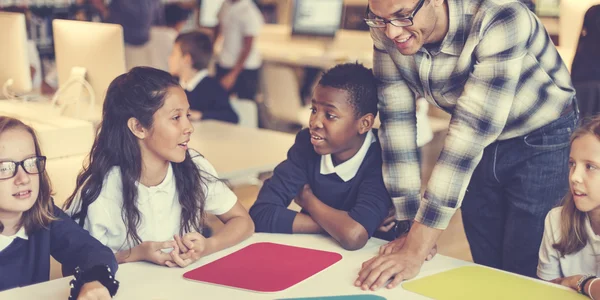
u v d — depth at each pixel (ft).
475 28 5.17
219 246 5.58
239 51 19.66
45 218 5.35
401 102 6.03
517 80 5.18
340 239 5.72
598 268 5.43
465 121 5.22
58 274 6.74
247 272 5.05
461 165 5.23
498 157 6.31
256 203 6.44
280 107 16.80
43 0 19.77
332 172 6.36
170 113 5.58
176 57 13.34
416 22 5.08
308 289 4.71
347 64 6.38
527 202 6.25
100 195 5.79
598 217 5.37
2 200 4.99
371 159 6.37
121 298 4.57
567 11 11.60
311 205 6.23
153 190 5.84
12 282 5.24
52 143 8.54
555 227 5.72
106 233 5.87
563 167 6.21
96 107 11.14
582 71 8.77
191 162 6.06
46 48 19.86
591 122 5.38
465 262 5.27
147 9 17.34
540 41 5.60
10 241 5.26
